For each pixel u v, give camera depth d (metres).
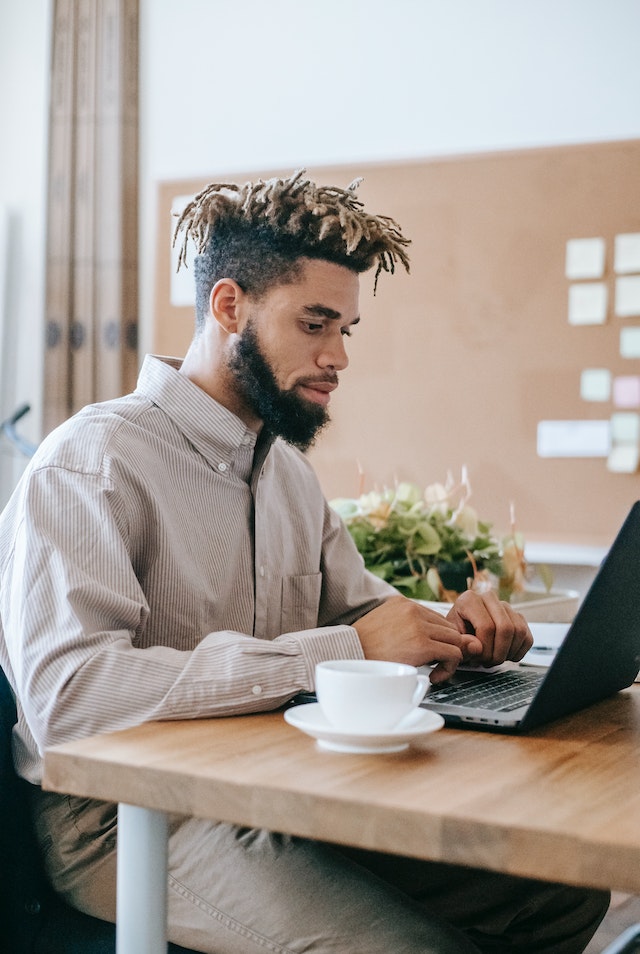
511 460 3.25
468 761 0.84
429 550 1.97
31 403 3.74
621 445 3.14
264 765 0.79
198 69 3.60
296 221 1.23
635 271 3.12
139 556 1.23
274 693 0.99
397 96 3.38
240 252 1.28
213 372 1.32
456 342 3.30
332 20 3.45
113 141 3.61
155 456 1.26
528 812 0.69
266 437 1.37
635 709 1.12
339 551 1.57
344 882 1.01
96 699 1.00
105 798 0.79
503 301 3.25
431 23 3.34
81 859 1.13
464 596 1.28
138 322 3.66
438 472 3.32
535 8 3.23
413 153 3.34
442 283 3.31
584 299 3.17
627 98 3.14
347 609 1.54
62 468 1.17
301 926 0.98
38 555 1.09
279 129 3.51
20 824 1.16
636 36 3.13
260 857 1.03
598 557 3.09
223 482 1.32
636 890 0.63
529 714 0.95
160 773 0.77
